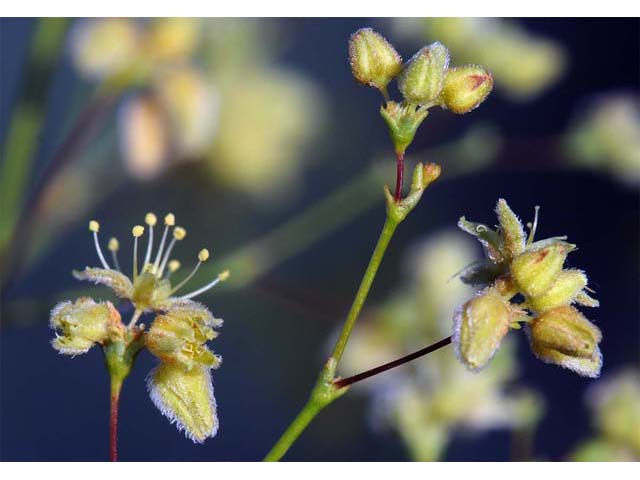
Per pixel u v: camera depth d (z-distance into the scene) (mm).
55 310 84
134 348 84
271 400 110
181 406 84
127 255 108
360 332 100
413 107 83
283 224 109
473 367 81
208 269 100
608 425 94
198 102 100
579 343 81
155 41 100
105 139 102
